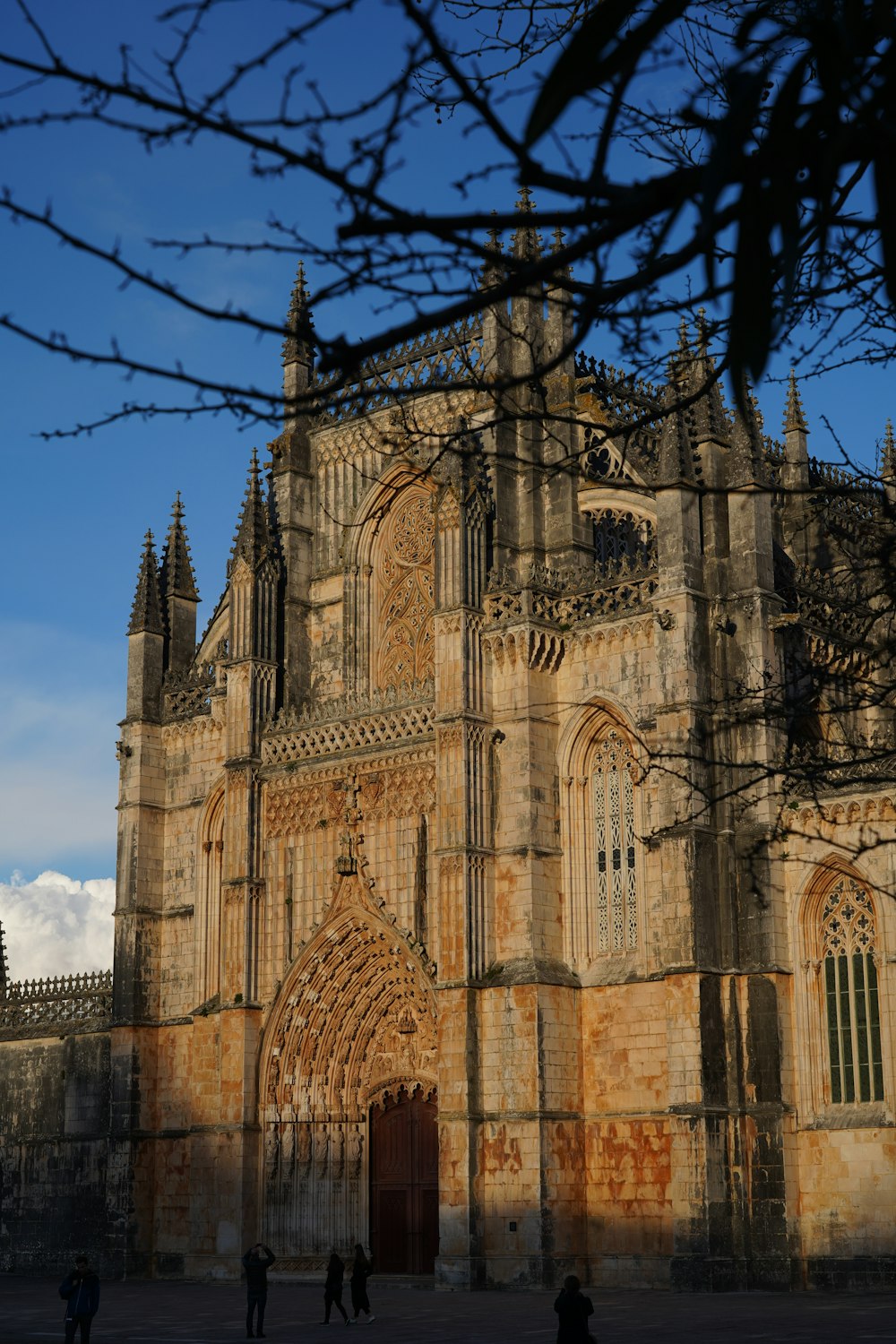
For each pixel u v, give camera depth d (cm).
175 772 8412
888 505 1659
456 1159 6531
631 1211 6381
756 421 6619
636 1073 6469
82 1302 4366
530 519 7231
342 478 8206
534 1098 6450
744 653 6369
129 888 8281
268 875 7694
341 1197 7394
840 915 6094
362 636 8000
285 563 8150
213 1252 7462
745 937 6175
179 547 8850
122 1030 8106
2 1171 8831
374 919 7194
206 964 8062
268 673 7925
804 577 6594
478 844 6788
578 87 1039
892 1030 5834
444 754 6881
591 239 1103
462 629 6919
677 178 1102
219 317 1059
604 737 6831
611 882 6731
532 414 1376
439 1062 6675
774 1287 5881
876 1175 5828
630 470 7369
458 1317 5366
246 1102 7438
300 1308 5944
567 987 6638
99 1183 8325
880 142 1059
